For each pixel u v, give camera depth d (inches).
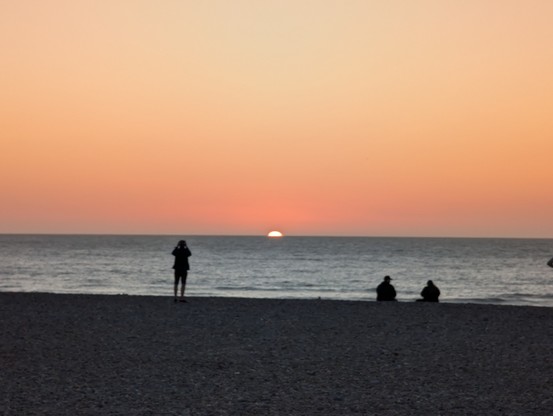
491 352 712.4
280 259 5300.2
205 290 2432.3
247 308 1106.7
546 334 845.2
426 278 3260.3
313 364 641.6
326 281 2950.3
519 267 4330.7
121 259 4980.3
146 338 789.2
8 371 596.1
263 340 781.3
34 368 610.5
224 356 679.1
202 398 506.3
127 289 2418.8
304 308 1112.8
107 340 772.6
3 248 7667.3
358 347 737.6
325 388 542.9
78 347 724.7
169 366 626.2
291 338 797.2
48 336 799.7
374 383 562.3
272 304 1175.6
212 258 5433.1
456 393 528.4
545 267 4330.7
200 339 785.6
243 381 566.6
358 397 513.7
